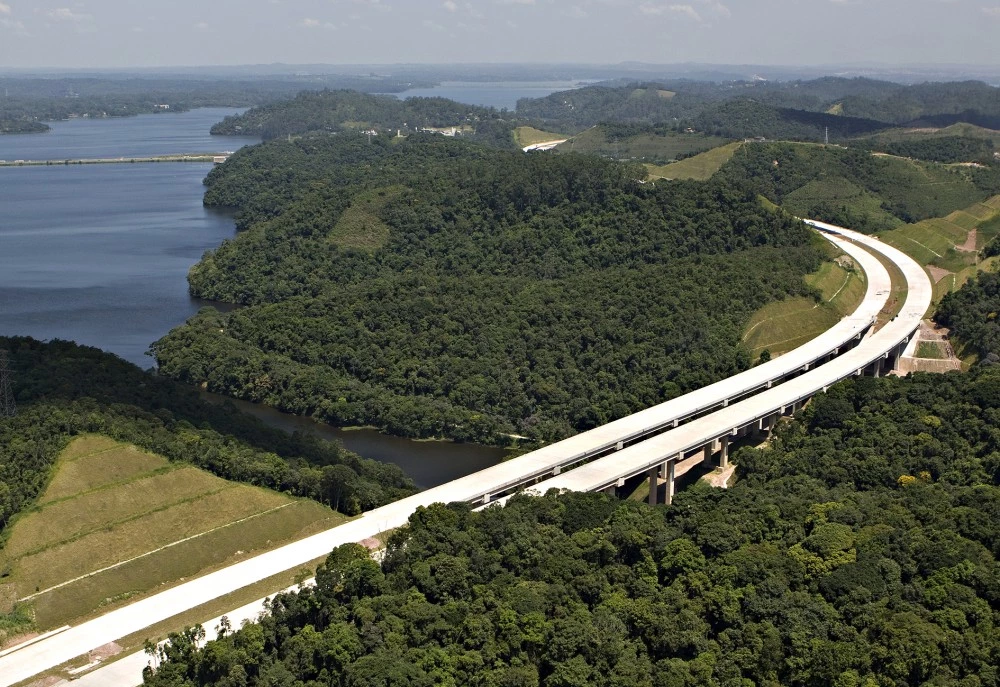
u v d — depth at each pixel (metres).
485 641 158.00
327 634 158.00
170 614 177.12
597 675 151.75
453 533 184.00
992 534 175.75
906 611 156.38
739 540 181.50
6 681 160.12
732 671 151.25
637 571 176.88
